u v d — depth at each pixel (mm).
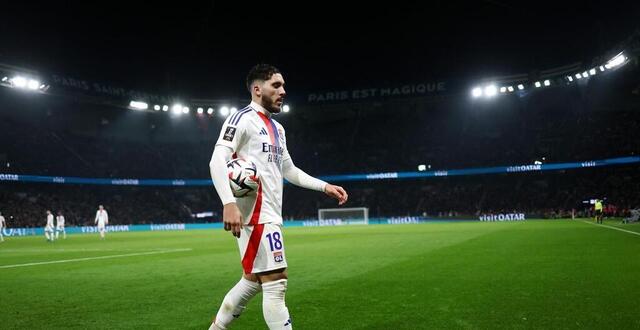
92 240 27859
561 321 4957
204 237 28328
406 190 57656
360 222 50906
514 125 55094
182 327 5277
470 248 14367
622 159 44031
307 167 59094
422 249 14695
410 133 59188
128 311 6188
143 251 17234
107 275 10070
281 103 3742
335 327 5047
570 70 40688
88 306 6574
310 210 57156
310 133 61906
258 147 3537
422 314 5523
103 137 55156
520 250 13055
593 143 48906
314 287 7809
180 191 60219
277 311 3410
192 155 59062
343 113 59844
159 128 58531
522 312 5422
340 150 60344
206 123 59375
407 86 48844
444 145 57125
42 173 47500
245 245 3469
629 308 5473
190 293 7551
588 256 10930
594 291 6578
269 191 3533
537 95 53594
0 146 46000
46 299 7180
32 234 42469
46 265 12531
